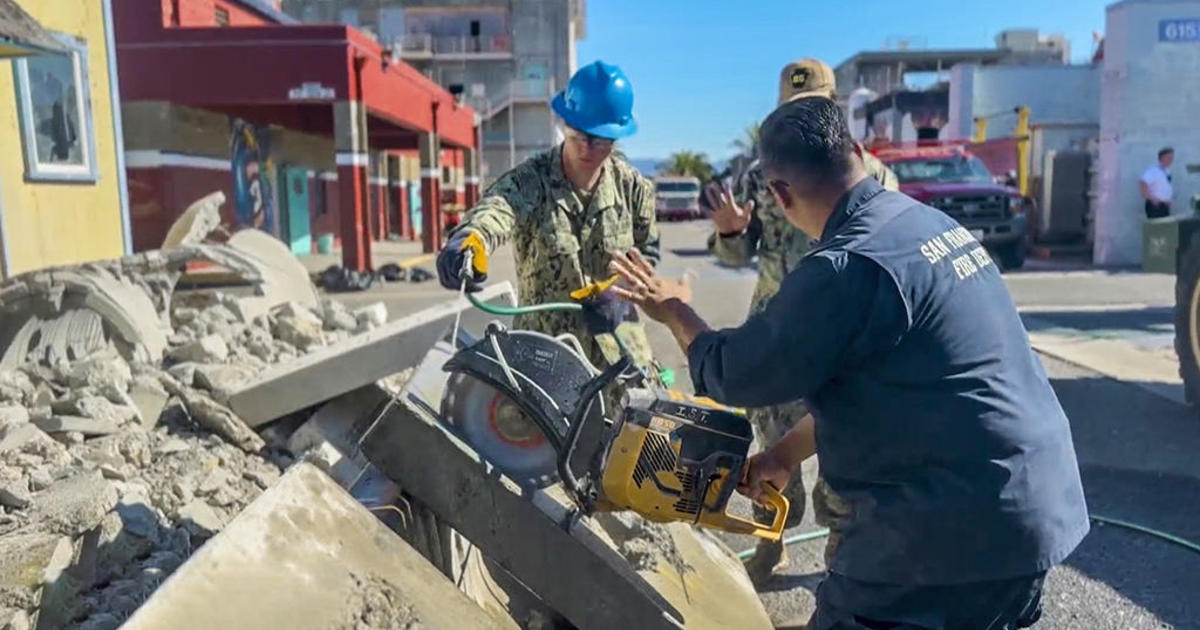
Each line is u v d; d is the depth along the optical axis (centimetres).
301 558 188
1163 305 1105
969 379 184
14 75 712
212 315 564
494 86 5922
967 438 183
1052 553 188
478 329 358
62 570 240
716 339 203
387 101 1641
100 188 838
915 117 3078
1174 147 1539
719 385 197
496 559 251
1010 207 1489
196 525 295
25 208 728
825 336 181
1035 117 2717
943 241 192
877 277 181
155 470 331
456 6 5909
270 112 1833
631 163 335
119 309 461
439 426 250
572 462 244
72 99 789
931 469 186
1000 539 184
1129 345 830
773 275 348
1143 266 663
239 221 1719
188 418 377
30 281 441
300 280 691
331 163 2380
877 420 188
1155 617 336
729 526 221
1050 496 188
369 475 264
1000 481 183
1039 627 329
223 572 174
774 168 201
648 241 337
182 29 1385
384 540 207
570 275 312
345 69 1398
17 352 436
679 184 4438
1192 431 561
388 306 1174
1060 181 1772
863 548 195
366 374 362
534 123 5659
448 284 259
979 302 189
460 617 199
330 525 200
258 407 373
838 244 187
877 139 2098
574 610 249
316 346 567
